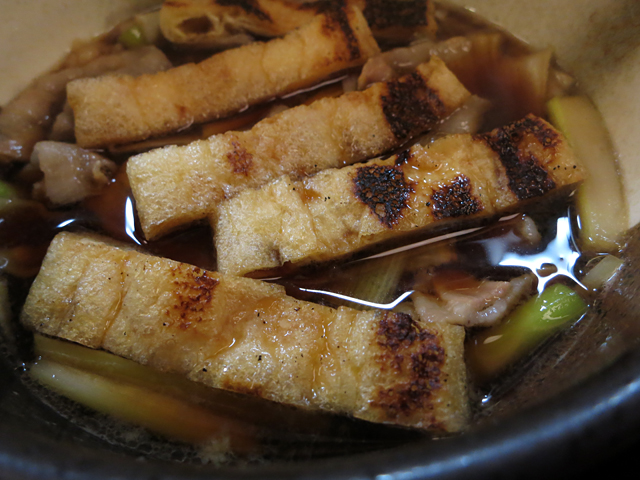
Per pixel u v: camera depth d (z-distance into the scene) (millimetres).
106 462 72
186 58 132
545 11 128
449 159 106
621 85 118
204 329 92
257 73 122
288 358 91
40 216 110
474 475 67
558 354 96
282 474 70
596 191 111
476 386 95
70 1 128
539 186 105
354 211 102
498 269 105
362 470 70
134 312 93
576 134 118
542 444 68
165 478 70
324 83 129
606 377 72
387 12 136
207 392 95
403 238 107
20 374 96
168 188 104
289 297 96
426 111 117
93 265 96
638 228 107
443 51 130
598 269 104
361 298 103
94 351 96
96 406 93
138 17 135
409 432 89
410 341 91
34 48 128
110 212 110
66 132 120
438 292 103
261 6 133
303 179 105
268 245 100
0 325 101
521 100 124
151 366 93
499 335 99
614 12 118
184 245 107
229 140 108
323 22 125
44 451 72
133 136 117
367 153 114
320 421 92
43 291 96
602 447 68
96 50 132
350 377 90
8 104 123
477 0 135
